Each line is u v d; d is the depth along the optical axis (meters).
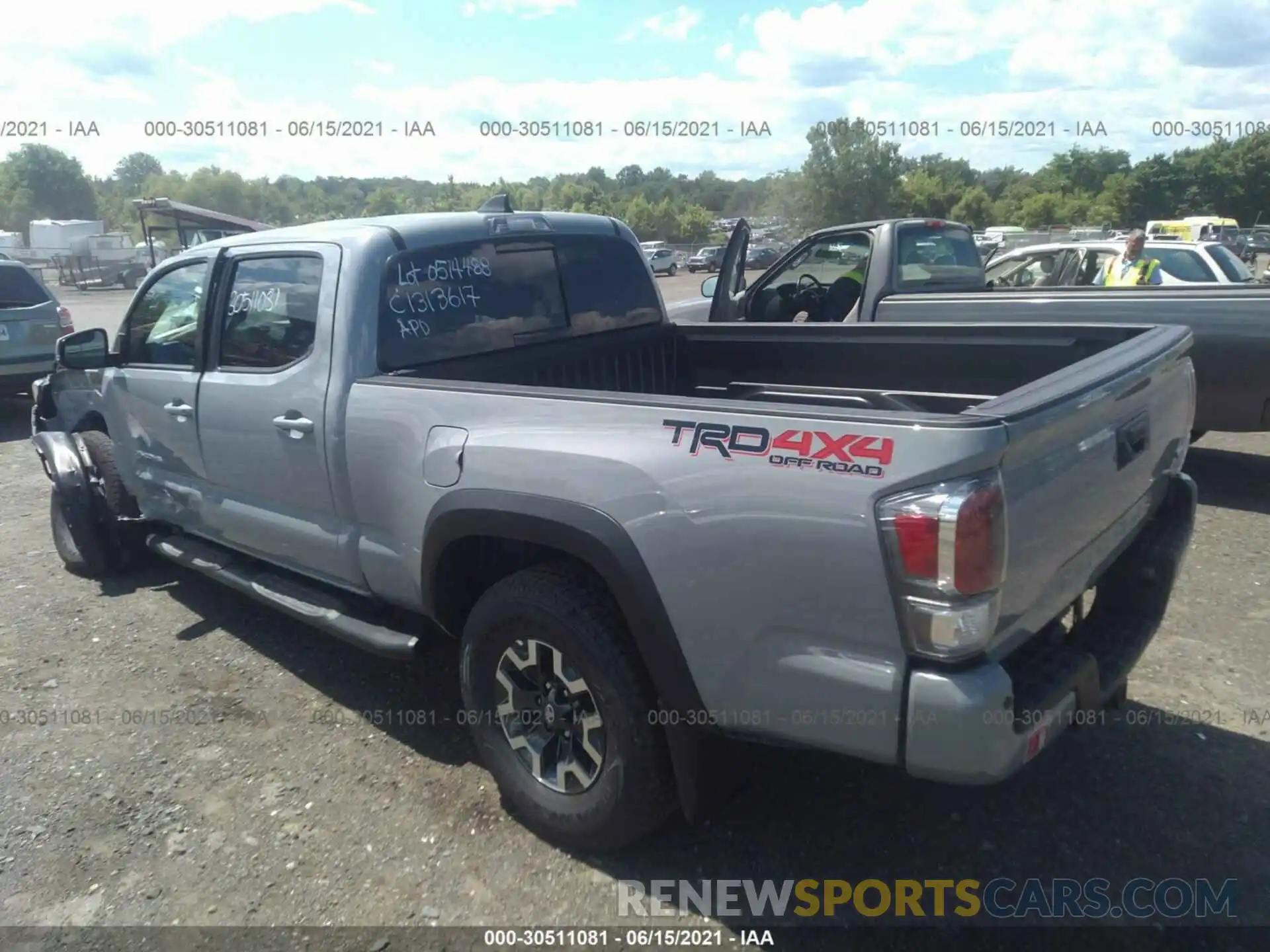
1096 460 2.54
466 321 3.73
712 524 2.36
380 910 2.76
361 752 3.57
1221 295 5.86
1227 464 7.20
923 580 2.07
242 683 4.14
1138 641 2.83
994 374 3.72
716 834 3.02
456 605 3.21
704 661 2.46
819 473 2.20
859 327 4.03
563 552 2.99
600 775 2.79
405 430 3.13
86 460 5.24
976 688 2.09
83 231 46.59
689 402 2.47
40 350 9.88
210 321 4.08
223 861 2.98
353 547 3.48
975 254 7.95
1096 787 3.18
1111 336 3.45
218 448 4.03
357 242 3.46
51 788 3.39
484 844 3.02
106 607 5.02
